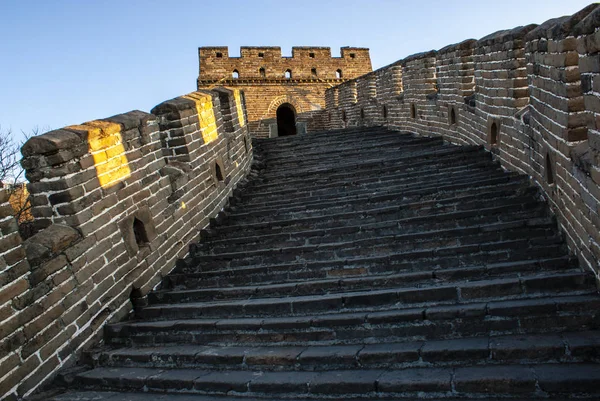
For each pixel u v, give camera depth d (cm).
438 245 641
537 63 631
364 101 1939
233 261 718
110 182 631
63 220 573
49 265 527
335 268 639
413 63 1422
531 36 638
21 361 481
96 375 513
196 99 898
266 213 880
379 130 1691
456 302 516
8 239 484
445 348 444
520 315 467
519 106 777
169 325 571
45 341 510
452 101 1156
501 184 761
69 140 571
